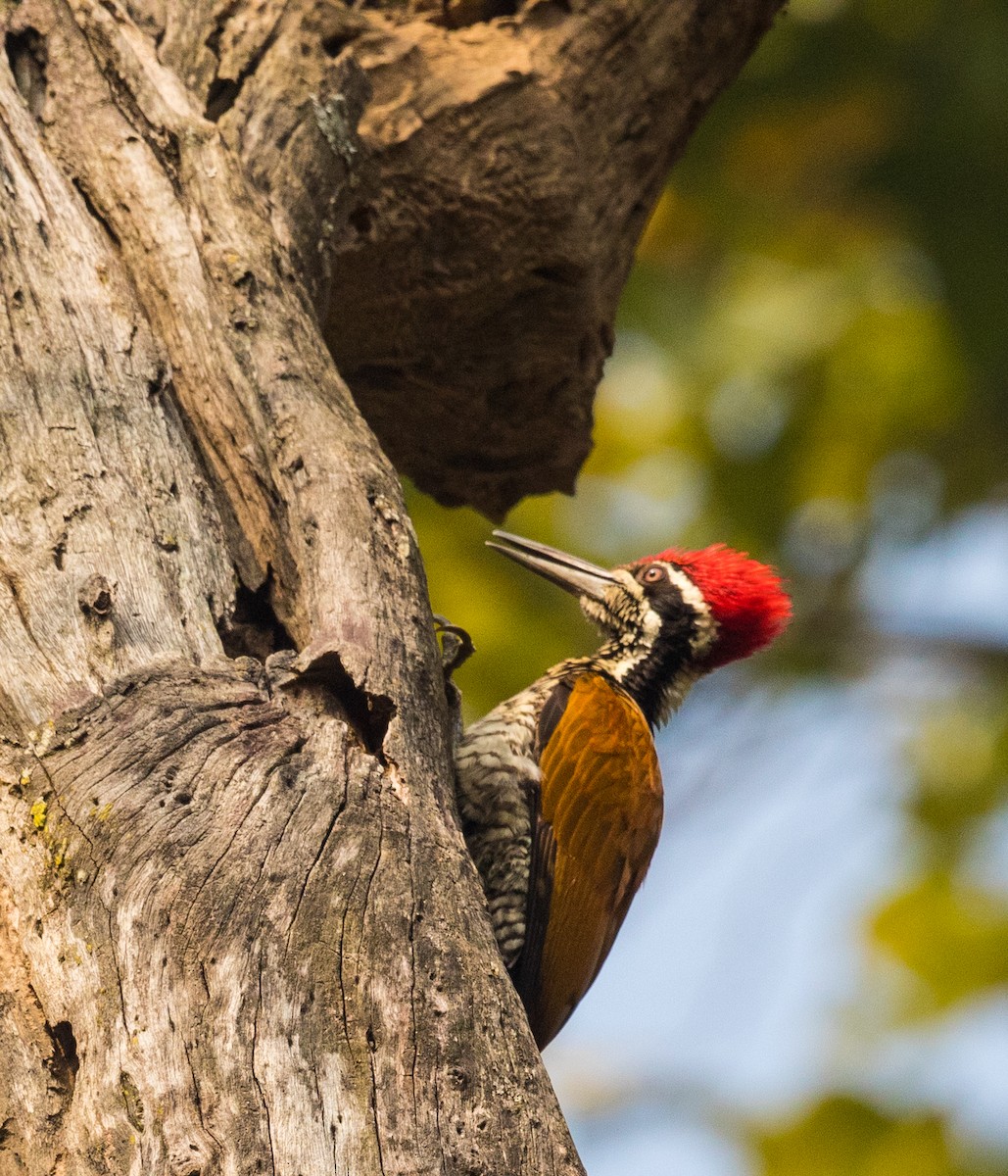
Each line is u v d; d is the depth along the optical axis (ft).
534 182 30.32
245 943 16.06
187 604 19.86
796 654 56.85
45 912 16.55
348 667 19.29
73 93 24.25
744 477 53.98
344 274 30.35
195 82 26.05
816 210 53.93
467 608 50.72
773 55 50.65
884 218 53.83
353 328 31.65
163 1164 14.84
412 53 29.91
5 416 20.45
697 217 53.47
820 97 51.31
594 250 31.83
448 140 29.84
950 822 55.31
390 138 29.37
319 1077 15.51
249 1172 14.80
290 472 21.67
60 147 23.80
